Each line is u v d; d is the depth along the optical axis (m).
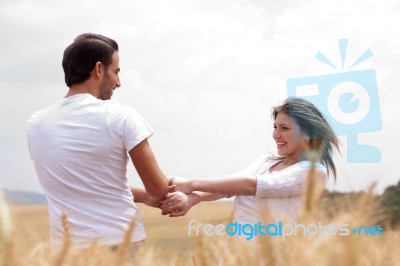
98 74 2.47
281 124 2.36
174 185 2.59
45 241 1.04
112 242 2.17
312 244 0.83
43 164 2.30
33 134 2.37
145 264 1.10
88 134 2.26
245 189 2.25
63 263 1.00
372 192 0.88
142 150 2.32
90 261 1.04
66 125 2.30
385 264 0.85
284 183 2.17
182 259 1.13
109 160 2.27
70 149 2.24
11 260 0.85
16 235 0.87
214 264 1.11
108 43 2.53
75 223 2.19
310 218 0.87
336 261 0.82
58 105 2.39
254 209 2.24
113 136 2.28
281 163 2.47
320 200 0.89
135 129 2.31
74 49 2.47
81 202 2.22
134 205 2.34
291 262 0.83
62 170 2.24
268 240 0.86
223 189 2.35
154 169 2.37
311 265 0.82
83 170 2.23
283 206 2.15
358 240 0.83
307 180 0.91
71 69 2.46
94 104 2.34
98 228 2.18
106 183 2.25
